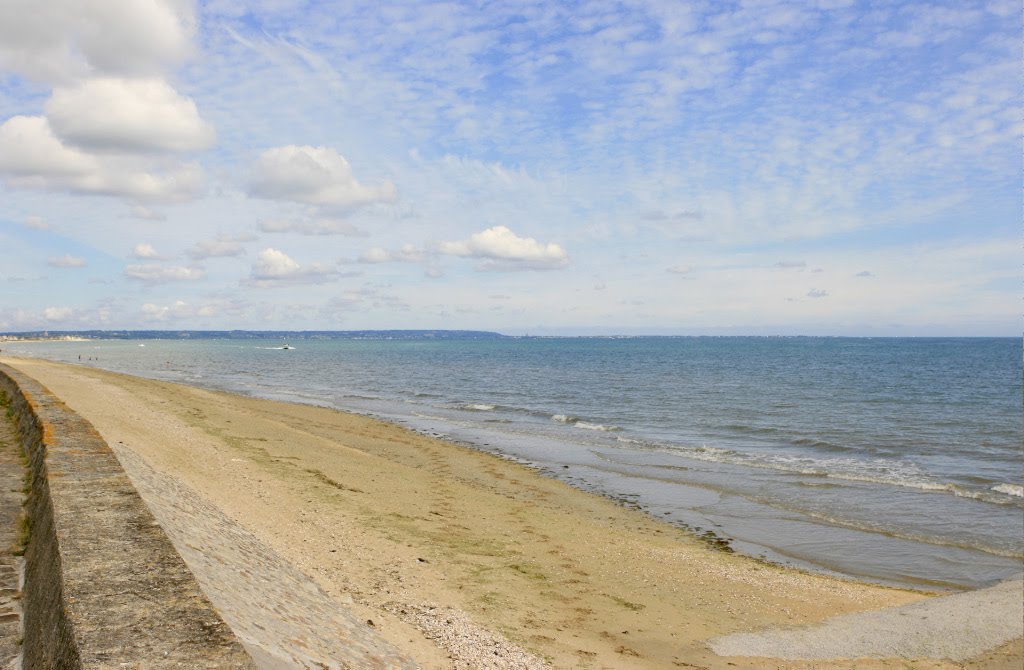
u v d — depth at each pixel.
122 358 105.81
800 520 15.69
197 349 170.50
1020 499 17.58
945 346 184.25
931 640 9.01
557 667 7.04
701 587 10.97
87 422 10.12
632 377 65.25
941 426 31.64
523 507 15.59
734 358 111.19
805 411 37.56
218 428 20.98
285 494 12.77
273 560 7.37
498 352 149.25
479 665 6.54
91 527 4.69
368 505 13.20
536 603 9.20
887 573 12.42
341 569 8.72
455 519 13.34
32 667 3.59
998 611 9.93
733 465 21.98
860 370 77.19
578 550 12.31
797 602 10.55
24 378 21.30
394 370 77.94
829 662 8.33
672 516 15.95
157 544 4.40
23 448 11.23
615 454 23.73
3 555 5.98
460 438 26.62
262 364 91.19
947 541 14.24
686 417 34.69
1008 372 73.06
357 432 26.20
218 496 10.93
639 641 8.45
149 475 8.92
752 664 8.11
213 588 4.36
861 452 24.94
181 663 2.83
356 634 5.84
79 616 3.23
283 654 3.84
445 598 8.60
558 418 33.31
